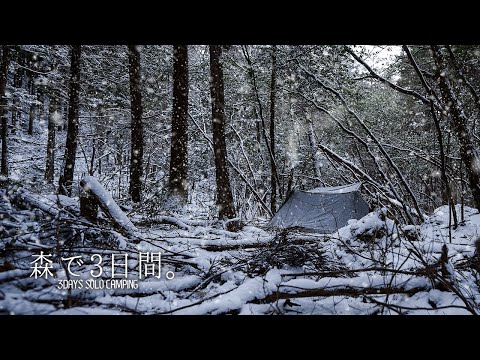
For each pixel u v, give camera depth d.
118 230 4.59
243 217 12.88
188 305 2.48
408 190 9.20
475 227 7.22
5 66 11.55
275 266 3.63
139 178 10.36
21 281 2.55
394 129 13.89
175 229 6.96
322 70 10.43
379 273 3.77
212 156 15.05
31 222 3.81
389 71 10.59
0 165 13.31
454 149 10.79
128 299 2.54
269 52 12.34
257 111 16.22
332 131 15.16
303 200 10.77
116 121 15.70
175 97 10.55
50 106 15.25
